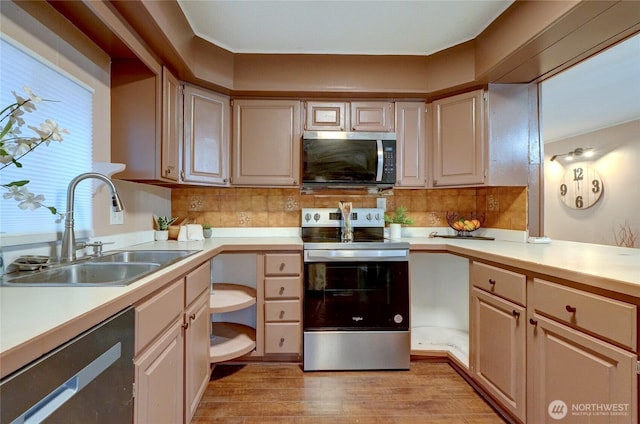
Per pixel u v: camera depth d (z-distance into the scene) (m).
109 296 0.82
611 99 2.66
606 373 1.00
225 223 2.52
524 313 1.39
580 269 1.13
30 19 1.17
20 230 1.15
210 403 1.70
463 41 2.06
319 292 2.03
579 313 1.11
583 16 1.38
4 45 1.07
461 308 2.46
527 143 2.14
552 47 1.65
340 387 1.86
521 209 2.18
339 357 2.04
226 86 2.13
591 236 3.47
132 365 0.90
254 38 2.00
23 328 0.60
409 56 2.20
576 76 2.23
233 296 2.08
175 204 2.50
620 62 2.04
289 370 2.05
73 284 0.94
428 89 2.21
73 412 0.65
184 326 1.33
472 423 1.55
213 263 2.46
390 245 2.04
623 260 1.35
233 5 1.67
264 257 2.05
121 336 0.84
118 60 1.69
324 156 2.20
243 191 2.54
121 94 1.70
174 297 1.22
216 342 2.02
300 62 2.19
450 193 2.63
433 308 2.58
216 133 2.18
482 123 2.11
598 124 3.30
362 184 2.28
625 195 3.13
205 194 2.52
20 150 0.93
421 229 2.61
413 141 2.31
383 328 2.05
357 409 1.65
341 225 2.50
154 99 1.71
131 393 0.89
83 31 1.40
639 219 3.01
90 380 0.71
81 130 1.45
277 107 2.27
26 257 1.14
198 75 1.98
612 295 1.00
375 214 2.52
